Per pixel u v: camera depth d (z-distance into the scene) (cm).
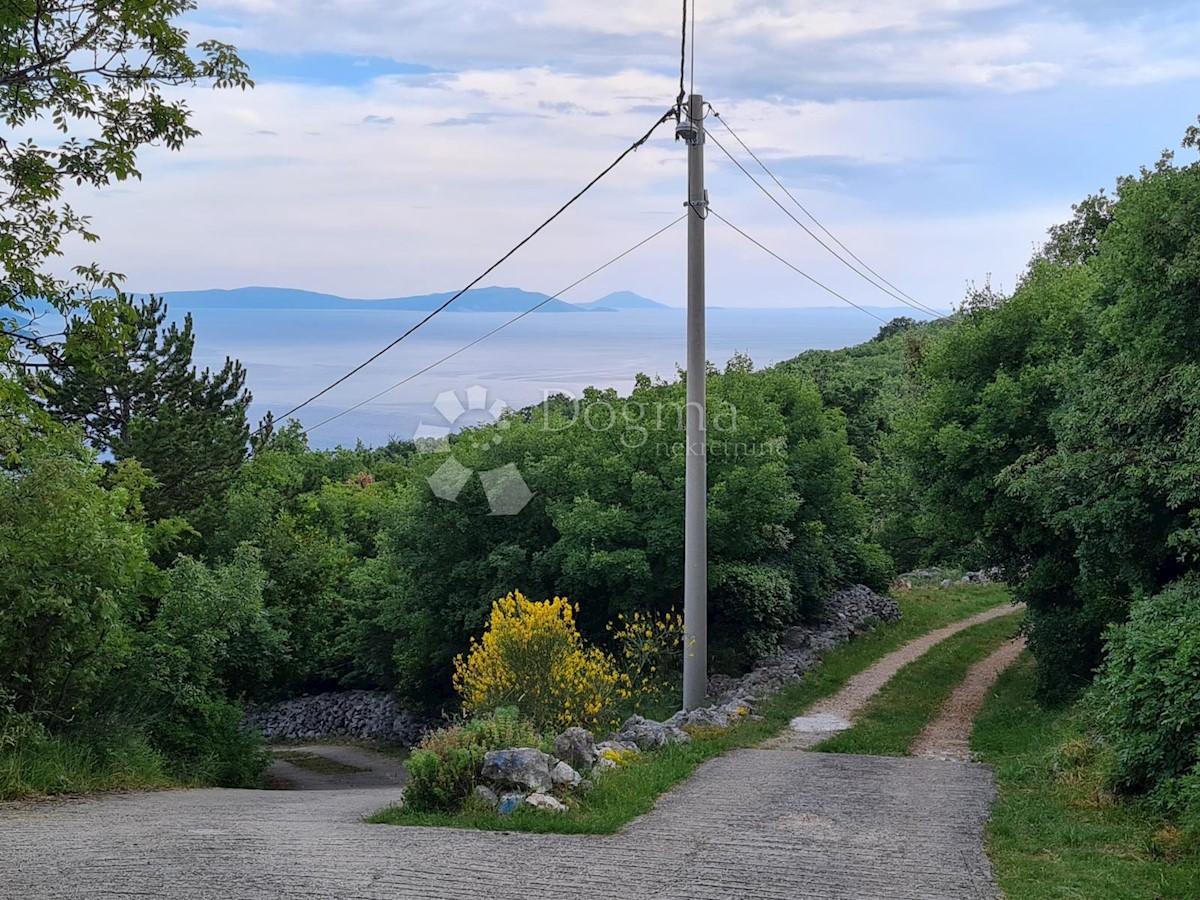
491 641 1267
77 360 1005
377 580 2639
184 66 927
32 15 856
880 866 655
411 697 2609
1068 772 945
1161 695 833
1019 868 655
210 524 2580
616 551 1798
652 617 1870
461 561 2191
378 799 1094
